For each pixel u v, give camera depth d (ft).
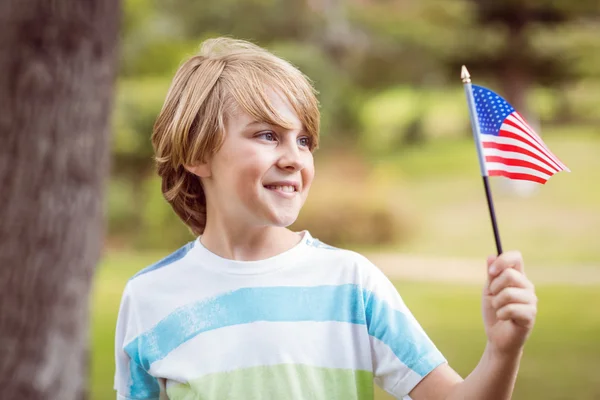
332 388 8.54
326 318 8.71
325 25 115.24
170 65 107.34
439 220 89.25
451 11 114.32
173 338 9.04
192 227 9.97
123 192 86.74
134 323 9.36
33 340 19.54
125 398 9.45
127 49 106.32
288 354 8.61
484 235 83.41
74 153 19.69
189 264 9.27
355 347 8.66
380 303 8.72
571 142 122.62
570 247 76.28
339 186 83.10
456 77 122.42
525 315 7.19
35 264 19.49
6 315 19.44
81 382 20.39
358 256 9.00
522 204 94.99
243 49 9.39
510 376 7.47
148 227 81.61
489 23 114.32
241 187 8.75
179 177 9.66
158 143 9.66
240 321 8.81
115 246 81.76
